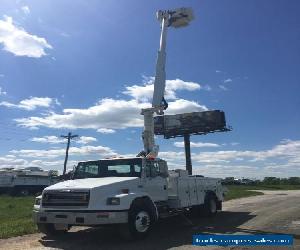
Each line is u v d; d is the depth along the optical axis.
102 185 10.84
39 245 10.79
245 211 18.38
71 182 11.56
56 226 11.89
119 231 10.82
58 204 10.87
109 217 10.45
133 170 12.27
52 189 11.09
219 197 16.70
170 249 9.84
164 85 16.27
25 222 14.91
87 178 12.47
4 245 10.88
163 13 17.17
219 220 15.05
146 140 15.05
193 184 14.81
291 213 17.19
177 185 13.58
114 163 12.57
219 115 65.44
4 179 45.91
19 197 40.94
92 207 10.48
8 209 22.48
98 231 12.88
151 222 11.52
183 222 14.45
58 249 10.20
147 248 10.02
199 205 15.23
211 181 16.33
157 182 12.67
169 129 65.12
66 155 60.62
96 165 12.78
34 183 47.66
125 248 10.09
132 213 10.91
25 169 53.81
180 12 17.08
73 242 11.11
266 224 13.76
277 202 24.22
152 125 15.27
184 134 66.56
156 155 15.08
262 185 76.56
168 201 13.29
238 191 41.66
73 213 10.59
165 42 16.78
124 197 10.77
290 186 69.38
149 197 11.60
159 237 11.48
